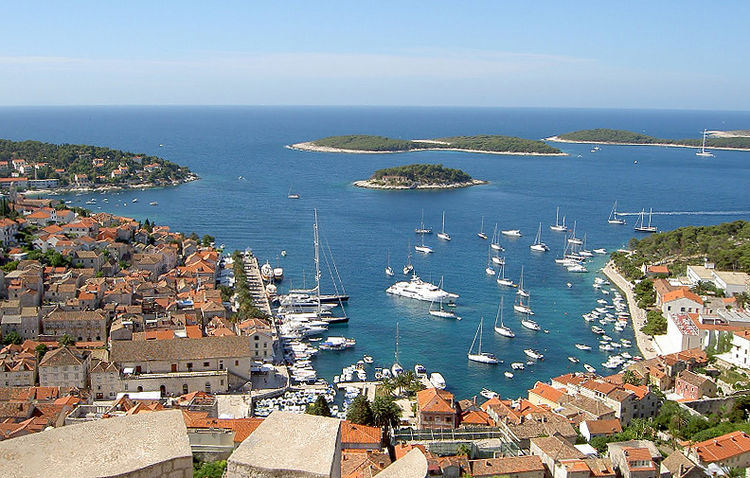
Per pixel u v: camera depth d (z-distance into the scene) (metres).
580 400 143.88
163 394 162.25
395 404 137.88
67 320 188.00
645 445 117.50
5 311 187.75
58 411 130.50
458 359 196.38
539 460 111.00
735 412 142.12
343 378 179.50
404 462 36.56
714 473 111.31
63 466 23.84
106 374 158.50
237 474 26.89
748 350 168.62
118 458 24.38
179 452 25.14
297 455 27.28
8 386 155.50
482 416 138.12
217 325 196.00
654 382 164.25
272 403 162.38
